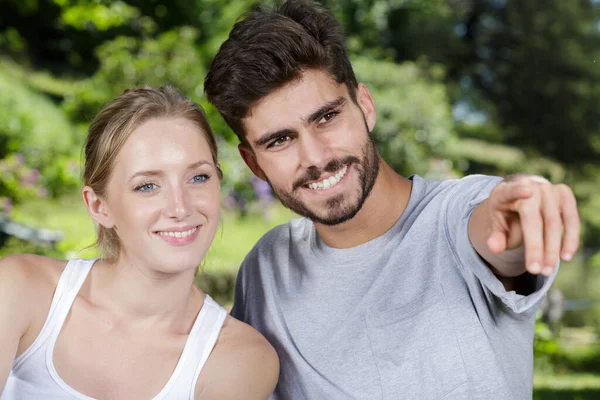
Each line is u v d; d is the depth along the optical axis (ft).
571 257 4.35
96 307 6.88
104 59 38.32
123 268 6.84
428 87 53.11
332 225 6.77
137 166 6.52
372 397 6.46
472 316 6.28
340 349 6.66
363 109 7.14
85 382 6.77
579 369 22.43
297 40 6.50
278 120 6.58
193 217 6.58
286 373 7.00
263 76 6.50
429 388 6.31
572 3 79.41
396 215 6.88
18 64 47.21
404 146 43.27
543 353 22.34
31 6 49.98
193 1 44.50
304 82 6.52
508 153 74.54
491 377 6.19
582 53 78.54
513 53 78.64
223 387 6.83
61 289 6.84
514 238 4.81
